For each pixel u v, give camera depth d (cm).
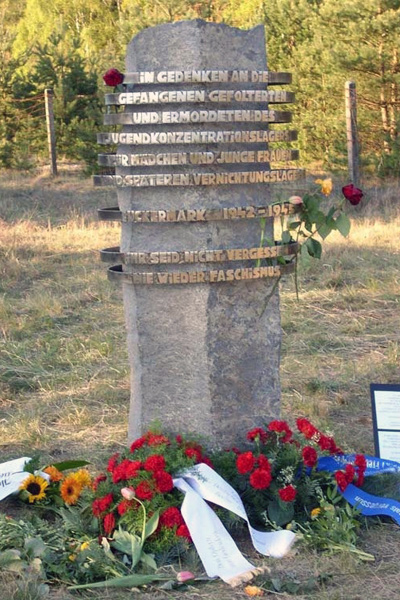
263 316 487
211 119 458
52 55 2533
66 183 2120
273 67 2247
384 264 1152
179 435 469
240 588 392
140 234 480
